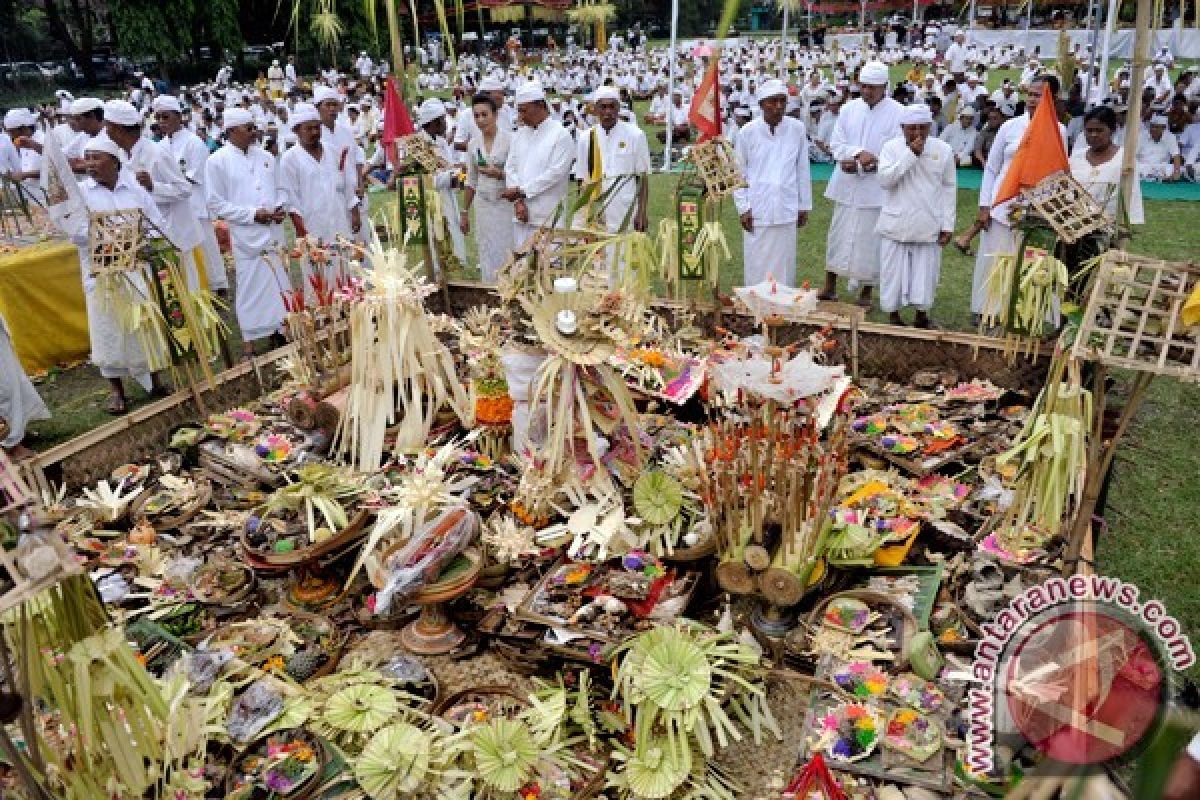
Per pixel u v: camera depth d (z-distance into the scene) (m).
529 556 3.43
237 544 3.73
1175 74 18.66
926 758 2.53
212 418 4.59
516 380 3.73
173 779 2.46
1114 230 3.49
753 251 6.55
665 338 5.33
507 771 2.54
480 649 3.21
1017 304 4.41
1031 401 4.57
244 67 25.22
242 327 6.41
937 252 6.13
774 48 24.81
